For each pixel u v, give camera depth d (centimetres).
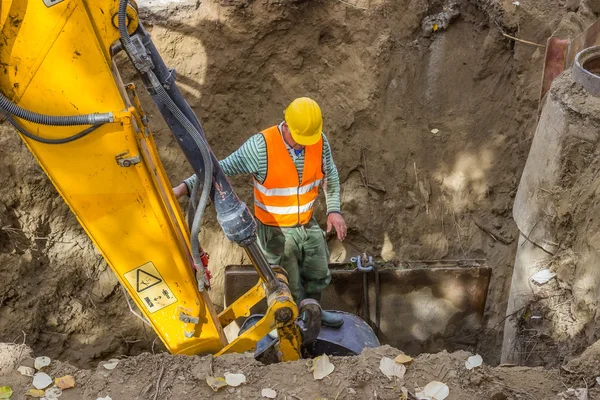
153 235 333
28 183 521
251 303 390
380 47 594
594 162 407
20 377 318
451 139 616
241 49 567
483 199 613
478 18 601
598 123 403
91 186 314
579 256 413
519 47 579
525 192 471
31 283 534
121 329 571
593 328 381
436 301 577
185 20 549
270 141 399
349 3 581
